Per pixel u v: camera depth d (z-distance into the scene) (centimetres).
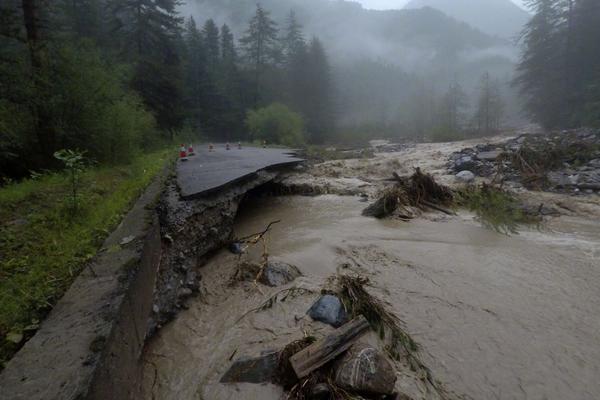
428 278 476
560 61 2675
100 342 205
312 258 560
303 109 3894
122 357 237
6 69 668
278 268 504
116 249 327
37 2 878
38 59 746
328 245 621
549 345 329
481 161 1275
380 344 328
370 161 1756
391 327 351
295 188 1131
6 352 207
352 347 297
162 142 1820
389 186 1138
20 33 770
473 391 279
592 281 453
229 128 3644
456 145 2597
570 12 2606
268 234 711
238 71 3828
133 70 1878
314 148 2661
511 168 1135
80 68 811
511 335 345
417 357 316
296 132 2844
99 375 189
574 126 2439
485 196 838
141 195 553
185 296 431
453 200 895
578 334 345
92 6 2369
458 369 302
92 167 757
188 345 350
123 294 255
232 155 1366
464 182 1119
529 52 2967
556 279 462
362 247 606
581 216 748
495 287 444
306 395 263
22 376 178
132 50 2161
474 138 3459
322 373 278
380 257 557
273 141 2797
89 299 250
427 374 295
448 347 330
